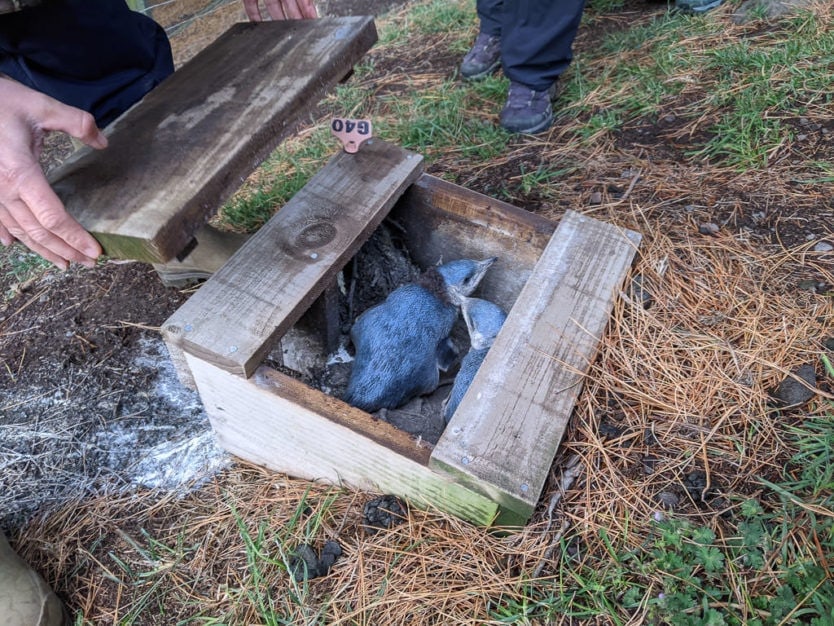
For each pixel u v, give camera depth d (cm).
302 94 163
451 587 147
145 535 174
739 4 331
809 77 263
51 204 122
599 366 164
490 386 152
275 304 159
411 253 224
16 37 192
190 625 155
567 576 141
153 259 132
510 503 137
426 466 142
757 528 138
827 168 223
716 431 156
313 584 156
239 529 169
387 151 203
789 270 192
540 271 178
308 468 173
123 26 215
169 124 156
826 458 145
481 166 274
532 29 267
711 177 234
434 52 378
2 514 185
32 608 150
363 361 181
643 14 359
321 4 507
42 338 233
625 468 152
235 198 286
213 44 189
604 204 231
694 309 182
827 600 123
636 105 282
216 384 162
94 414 207
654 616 131
